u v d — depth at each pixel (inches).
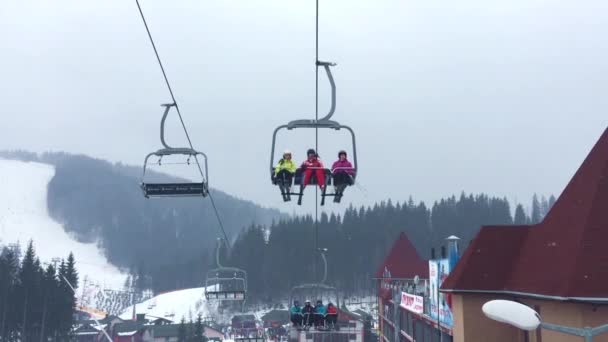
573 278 717.9
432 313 1555.1
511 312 374.0
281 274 6702.8
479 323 962.1
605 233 743.1
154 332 5000.0
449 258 1360.7
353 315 2854.3
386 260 3026.6
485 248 1000.2
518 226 1008.2
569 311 732.0
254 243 6948.8
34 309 3575.3
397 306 2196.1
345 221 7037.4
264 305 6633.9
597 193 776.9
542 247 869.8
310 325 960.3
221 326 5984.3
